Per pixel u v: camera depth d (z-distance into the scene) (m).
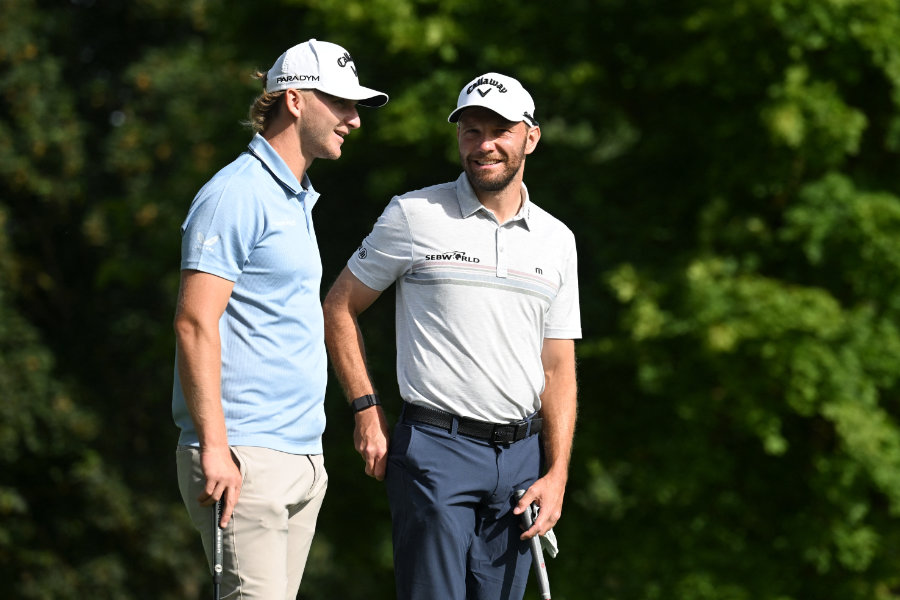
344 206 42.53
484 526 14.00
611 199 41.34
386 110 37.28
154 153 64.12
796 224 36.56
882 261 36.56
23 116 62.72
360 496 41.50
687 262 37.59
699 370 37.22
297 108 12.30
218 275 11.53
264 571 11.88
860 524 38.38
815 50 37.09
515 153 13.48
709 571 37.97
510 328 13.63
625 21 40.56
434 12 40.00
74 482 62.34
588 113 41.66
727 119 37.84
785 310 35.09
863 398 36.44
